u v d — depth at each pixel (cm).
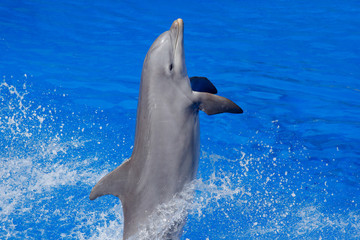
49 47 3105
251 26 3531
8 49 3030
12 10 3703
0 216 1702
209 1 4084
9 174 1900
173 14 3766
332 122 2270
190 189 1353
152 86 1280
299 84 2639
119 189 1262
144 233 1259
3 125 2205
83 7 3878
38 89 2553
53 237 1622
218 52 3062
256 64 2894
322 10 3859
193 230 1661
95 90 2572
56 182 1880
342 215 1720
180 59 1321
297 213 1730
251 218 1714
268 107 2397
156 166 1259
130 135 2184
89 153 2045
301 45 3181
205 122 2292
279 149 2081
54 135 2161
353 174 1925
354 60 2953
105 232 1653
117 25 3525
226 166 1970
